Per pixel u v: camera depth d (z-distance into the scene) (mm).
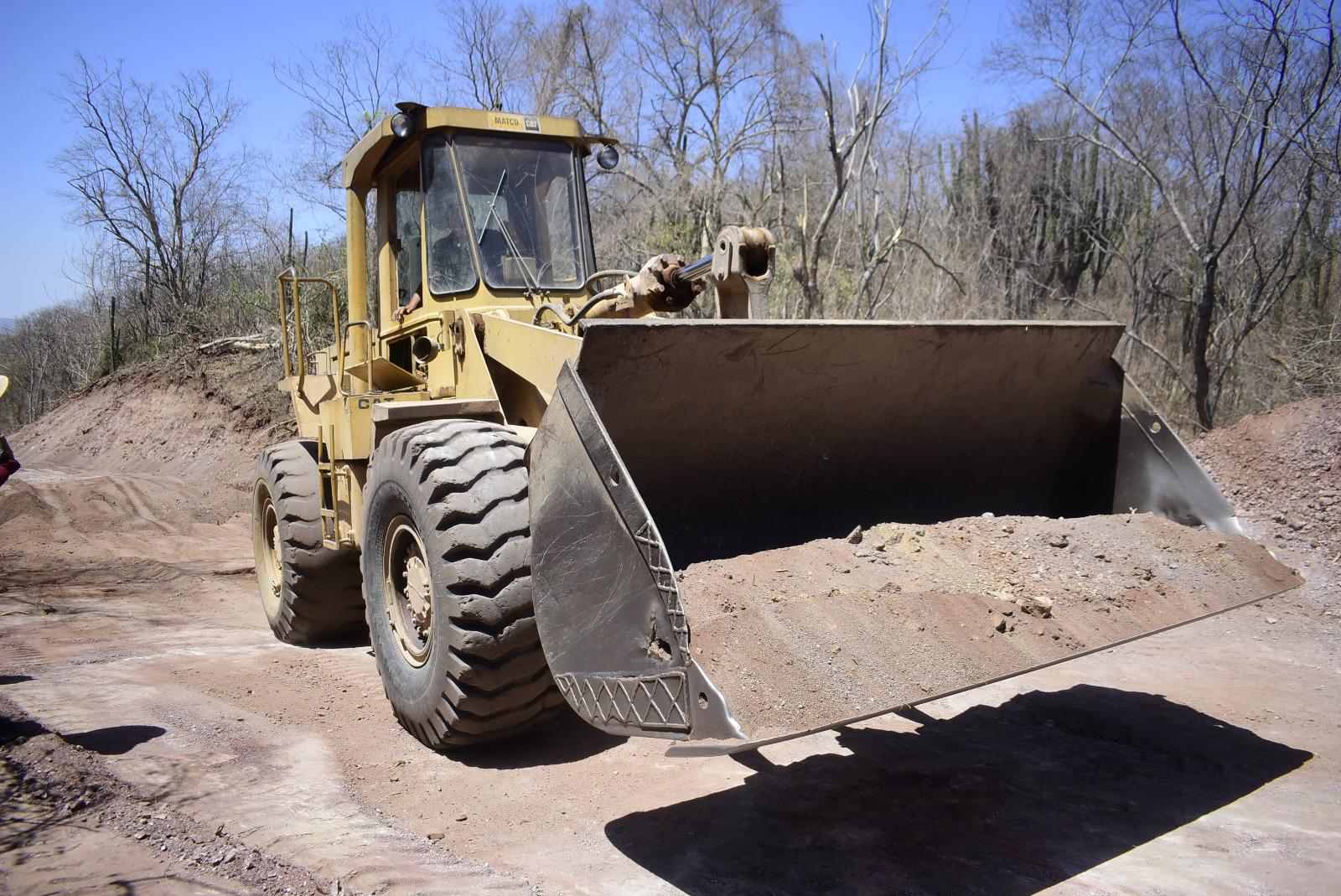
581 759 4008
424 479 3814
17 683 4941
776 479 4023
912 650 3023
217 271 24156
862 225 15789
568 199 5199
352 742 4195
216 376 17406
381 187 5512
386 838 3189
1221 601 3664
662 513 3818
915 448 4301
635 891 2902
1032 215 15734
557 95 17781
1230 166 11109
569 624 3156
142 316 24141
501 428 4016
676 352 3439
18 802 3369
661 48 18516
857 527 3840
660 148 18172
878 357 3893
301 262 18297
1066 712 4512
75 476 14141
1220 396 10914
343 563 5805
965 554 3719
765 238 3910
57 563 9055
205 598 7809
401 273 5422
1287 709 4512
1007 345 4168
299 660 5609
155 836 3156
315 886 2842
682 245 14477
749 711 2627
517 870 3020
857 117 13938
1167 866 3092
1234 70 10406
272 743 4117
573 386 3131
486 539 3643
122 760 3820
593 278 5043
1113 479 4559
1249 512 6848
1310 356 10258
